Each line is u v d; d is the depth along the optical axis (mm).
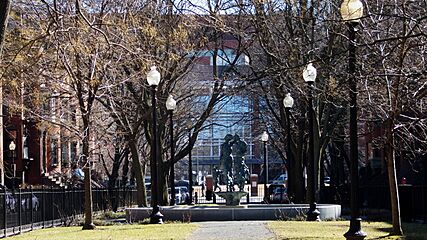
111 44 15367
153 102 27281
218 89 39969
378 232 19672
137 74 24812
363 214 31344
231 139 33219
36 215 28609
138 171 38500
